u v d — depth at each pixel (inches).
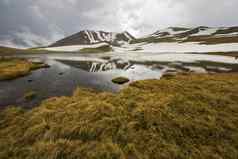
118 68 2337.6
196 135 450.3
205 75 1283.2
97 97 761.0
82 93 888.3
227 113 555.5
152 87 876.0
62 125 500.7
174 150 391.5
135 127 474.3
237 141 428.8
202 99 654.5
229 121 507.8
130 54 5590.6
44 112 605.9
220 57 2997.0
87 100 705.6
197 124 486.6
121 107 592.4
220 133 455.2
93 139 444.5
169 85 881.5
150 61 3129.9
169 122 490.3
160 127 469.4
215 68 1899.6
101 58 4106.8
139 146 406.6
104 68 2342.5
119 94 768.9
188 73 1491.1
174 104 593.0
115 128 470.9
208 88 817.5
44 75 1727.4
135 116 528.4
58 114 579.8
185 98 651.5
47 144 418.0
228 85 868.6
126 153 386.3
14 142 453.4
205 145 418.0
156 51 6269.7
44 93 1081.4
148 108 562.9
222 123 496.7
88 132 463.8
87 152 387.5
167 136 440.5
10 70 1758.1
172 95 675.4
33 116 595.5
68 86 1277.1
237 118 524.4
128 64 2780.5
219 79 1043.3
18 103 892.0
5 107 837.8
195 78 1094.4
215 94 714.2
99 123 494.6
